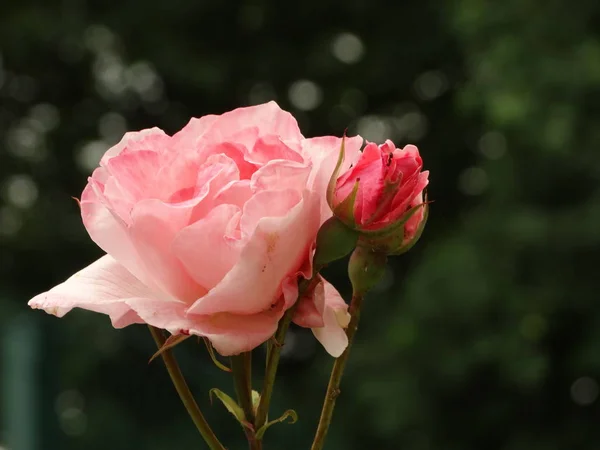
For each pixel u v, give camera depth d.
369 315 7.72
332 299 1.04
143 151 0.96
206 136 1.00
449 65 9.10
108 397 5.61
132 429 5.59
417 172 0.98
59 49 8.66
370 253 1.04
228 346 0.91
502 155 6.27
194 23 8.70
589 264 5.96
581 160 5.91
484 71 6.19
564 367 6.26
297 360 8.35
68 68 9.07
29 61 8.84
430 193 9.13
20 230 8.76
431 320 6.11
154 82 9.16
